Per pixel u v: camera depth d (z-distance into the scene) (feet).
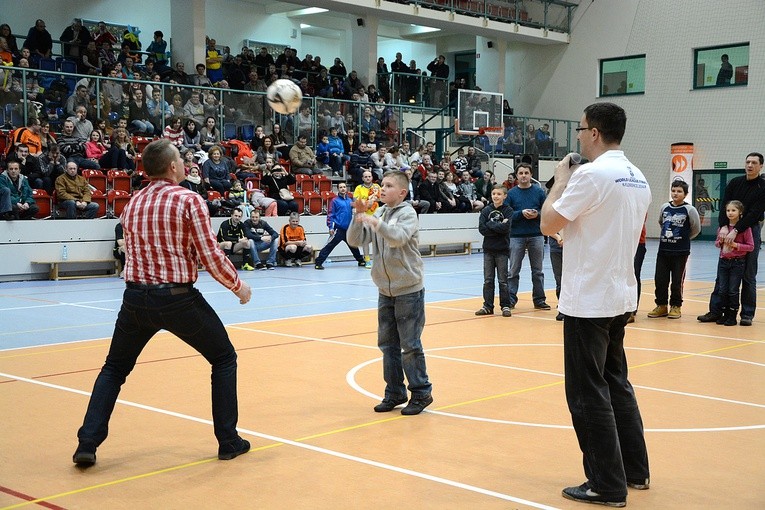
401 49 123.13
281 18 102.73
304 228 67.15
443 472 15.88
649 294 47.55
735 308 35.70
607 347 14.67
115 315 37.52
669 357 28.27
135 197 16.47
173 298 15.98
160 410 20.48
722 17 94.94
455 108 92.27
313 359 27.43
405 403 21.49
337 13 100.37
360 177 73.56
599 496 14.14
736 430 18.98
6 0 79.00
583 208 14.25
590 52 106.01
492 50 106.73
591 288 14.26
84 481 15.28
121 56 74.64
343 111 77.61
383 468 16.10
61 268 54.60
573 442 17.97
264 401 21.56
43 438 18.08
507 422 19.60
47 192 54.85
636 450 14.96
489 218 37.91
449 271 61.77
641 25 101.55
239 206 60.29
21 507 13.88
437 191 76.74
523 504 14.19
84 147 58.70
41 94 59.06
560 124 101.76
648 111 101.55
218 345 16.69
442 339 31.68
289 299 44.09
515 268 40.42
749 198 35.32
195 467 16.11
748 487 15.12
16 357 27.37
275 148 70.44
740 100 93.97
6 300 42.83
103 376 16.57
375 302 43.09
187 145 64.59
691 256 76.38
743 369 26.20
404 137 83.66
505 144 93.56
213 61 80.48
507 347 29.96
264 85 80.94
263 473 15.75
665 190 100.63
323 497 14.43
